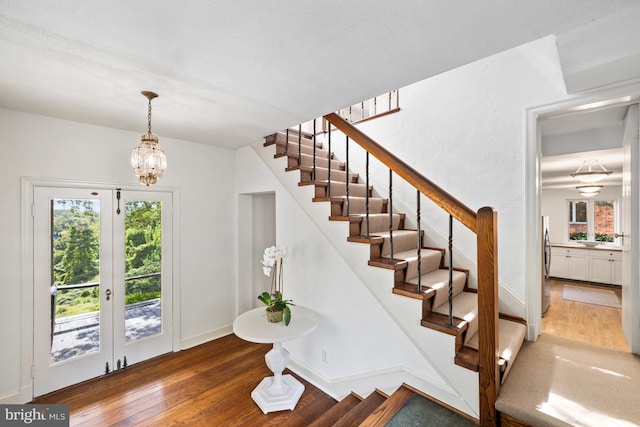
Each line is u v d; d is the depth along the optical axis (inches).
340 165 130.8
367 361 85.4
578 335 117.2
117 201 110.0
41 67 61.8
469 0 40.4
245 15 44.1
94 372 103.7
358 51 54.8
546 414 52.6
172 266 124.7
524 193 85.6
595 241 227.5
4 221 87.0
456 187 101.0
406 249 95.7
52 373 95.1
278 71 63.2
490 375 57.9
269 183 123.7
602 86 70.2
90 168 103.0
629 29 46.1
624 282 85.9
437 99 106.1
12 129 88.2
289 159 113.7
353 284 88.5
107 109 87.7
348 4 41.4
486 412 58.7
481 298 58.6
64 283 98.5
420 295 68.8
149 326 118.3
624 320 85.4
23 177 90.0
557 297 178.1
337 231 91.1
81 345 101.7
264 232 161.0
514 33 48.6
